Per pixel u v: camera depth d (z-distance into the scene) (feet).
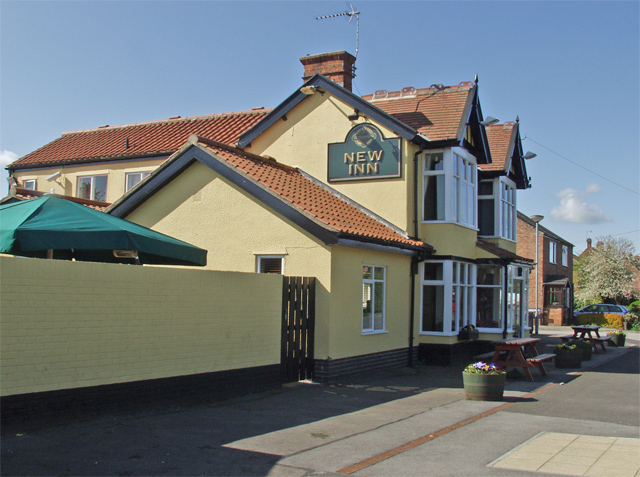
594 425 30.37
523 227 149.07
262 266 43.32
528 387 43.19
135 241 28.81
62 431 24.53
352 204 54.39
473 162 61.46
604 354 72.18
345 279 42.70
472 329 56.95
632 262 167.32
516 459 23.66
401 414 31.86
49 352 24.89
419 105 60.34
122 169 72.43
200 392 32.14
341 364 42.11
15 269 23.77
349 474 21.30
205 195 45.50
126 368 28.19
